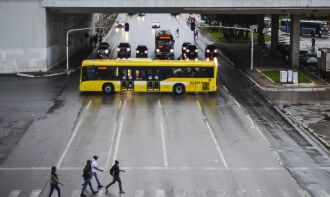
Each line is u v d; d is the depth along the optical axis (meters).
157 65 70.31
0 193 37.34
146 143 48.78
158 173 41.25
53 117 57.56
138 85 70.50
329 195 37.09
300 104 64.75
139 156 45.19
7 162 43.69
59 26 95.38
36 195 37.09
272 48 109.06
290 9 84.38
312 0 82.44
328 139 49.84
